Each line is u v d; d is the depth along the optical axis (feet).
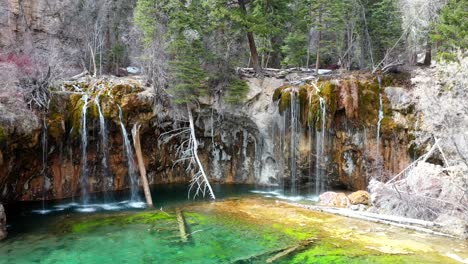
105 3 84.43
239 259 37.65
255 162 76.48
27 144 53.31
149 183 72.95
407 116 63.26
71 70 71.67
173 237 44.01
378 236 43.83
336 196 58.85
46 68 62.18
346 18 79.46
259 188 72.74
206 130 74.79
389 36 80.43
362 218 50.52
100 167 64.95
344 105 65.41
